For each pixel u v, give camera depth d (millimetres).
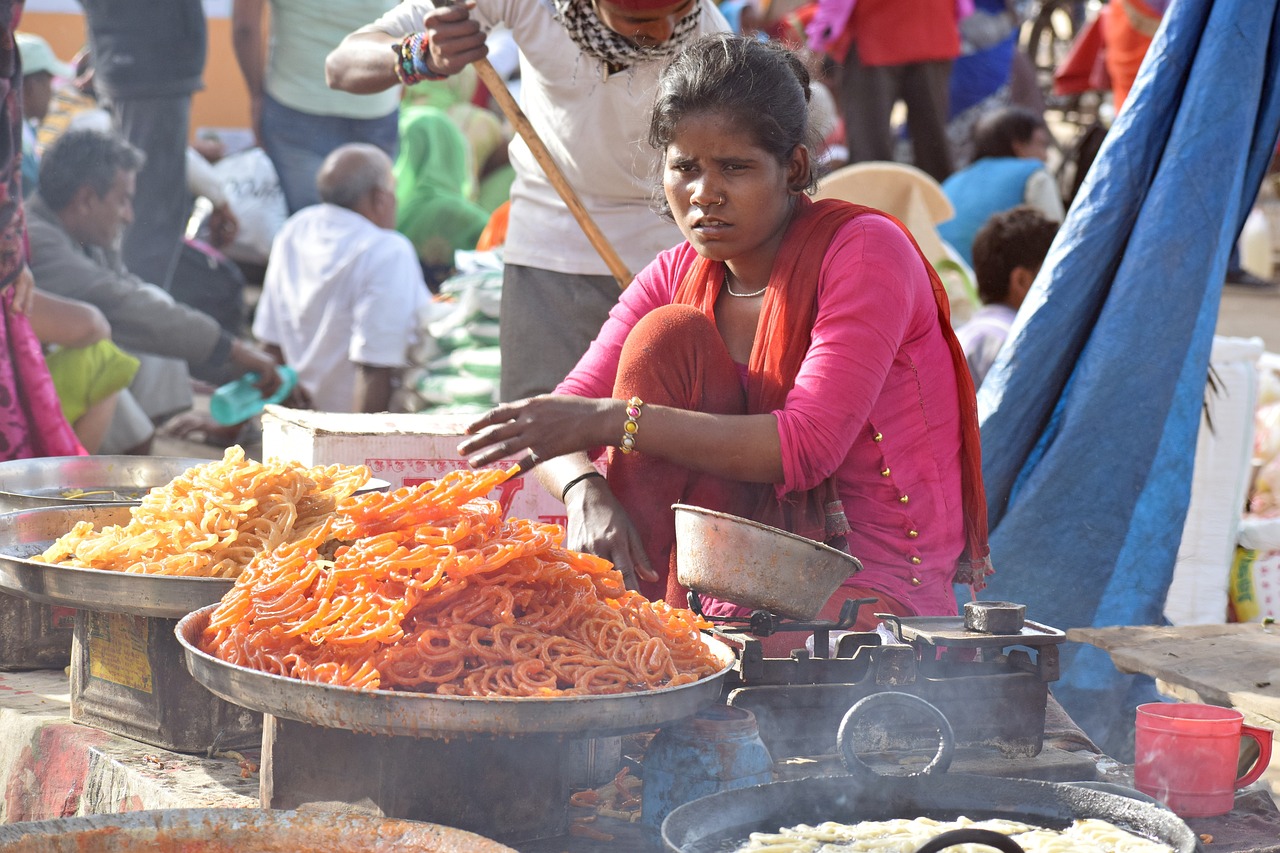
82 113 7055
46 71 6488
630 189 3490
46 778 2359
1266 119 3492
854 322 2402
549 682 1738
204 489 2369
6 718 2479
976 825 1734
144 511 2383
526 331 3656
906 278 2471
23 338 4043
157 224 6582
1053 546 3461
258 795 2072
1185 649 2889
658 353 2471
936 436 2594
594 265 3559
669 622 2016
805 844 1659
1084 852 1643
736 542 2062
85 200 5680
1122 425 3439
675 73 2455
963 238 7051
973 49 8922
